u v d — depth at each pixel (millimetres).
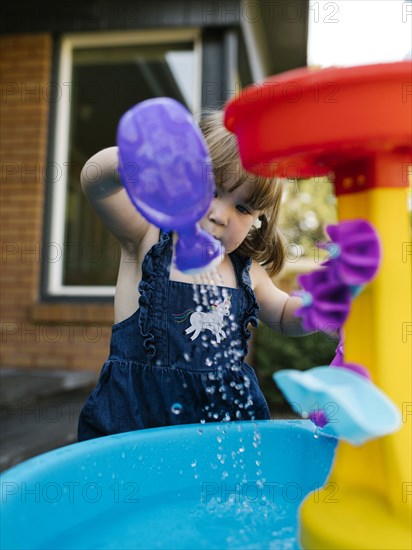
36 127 3332
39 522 650
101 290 3299
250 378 1143
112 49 3416
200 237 630
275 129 586
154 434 849
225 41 3236
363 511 585
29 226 3295
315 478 896
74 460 727
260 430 920
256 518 759
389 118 540
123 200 1050
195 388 1072
